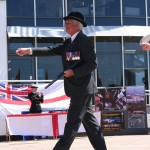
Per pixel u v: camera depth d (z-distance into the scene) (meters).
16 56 20.39
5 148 11.01
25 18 20.92
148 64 21.77
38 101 14.39
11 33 20.20
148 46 6.26
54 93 14.88
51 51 6.66
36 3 21.14
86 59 6.18
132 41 21.67
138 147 10.30
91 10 21.66
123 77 21.41
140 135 14.87
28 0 21.05
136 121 15.25
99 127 6.46
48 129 13.87
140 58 21.72
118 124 15.12
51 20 21.22
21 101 14.53
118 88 15.27
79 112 6.22
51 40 20.80
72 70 6.05
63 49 6.56
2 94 14.38
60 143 6.15
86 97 6.28
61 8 21.42
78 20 6.34
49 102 14.77
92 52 6.19
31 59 20.48
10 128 13.76
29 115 13.82
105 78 21.22
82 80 6.23
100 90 15.23
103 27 21.36
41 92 14.66
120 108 15.21
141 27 21.77
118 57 21.48
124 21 21.91
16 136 14.31
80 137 13.65
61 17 21.38
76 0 21.59
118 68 21.42
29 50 6.59
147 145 10.78
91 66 6.12
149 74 21.75
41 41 20.72
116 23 21.80
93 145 6.49
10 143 12.65
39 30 20.67
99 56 21.25
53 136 13.84
